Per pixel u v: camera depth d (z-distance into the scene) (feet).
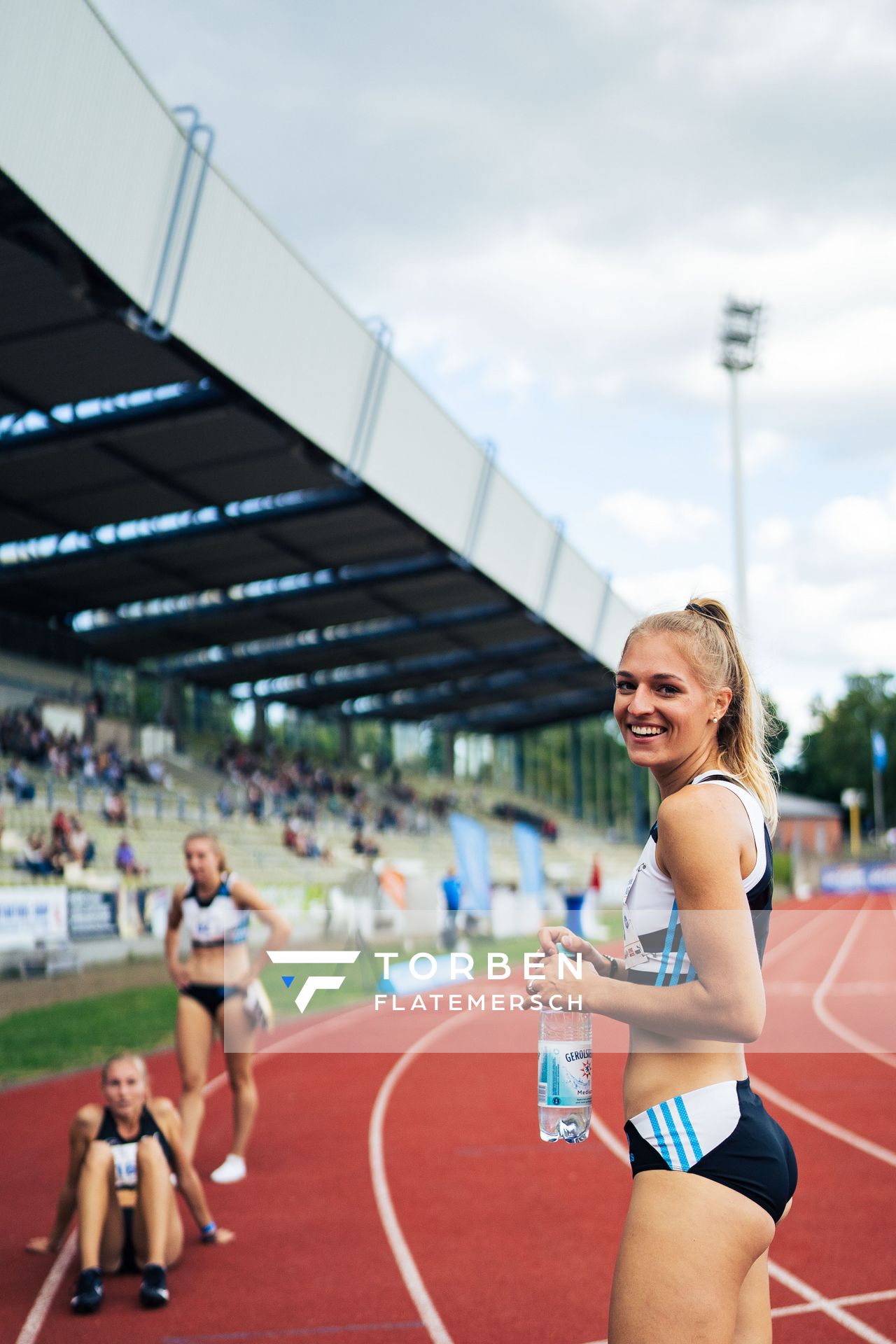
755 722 7.18
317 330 62.13
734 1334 6.59
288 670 131.34
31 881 65.21
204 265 52.24
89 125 43.60
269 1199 21.76
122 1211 17.06
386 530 89.10
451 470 80.33
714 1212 6.04
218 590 102.37
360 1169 24.12
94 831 81.82
